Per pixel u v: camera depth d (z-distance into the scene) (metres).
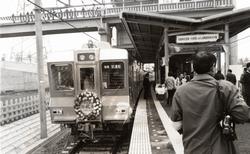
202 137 2.66
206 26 15.92
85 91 9.48
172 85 16.95
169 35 16.61
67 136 11.25
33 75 40.81
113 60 9.68
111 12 34.47
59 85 9.88
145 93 23.39
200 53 2.83
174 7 31.03
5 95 28.91
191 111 2.73
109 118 9.69
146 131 10.31
